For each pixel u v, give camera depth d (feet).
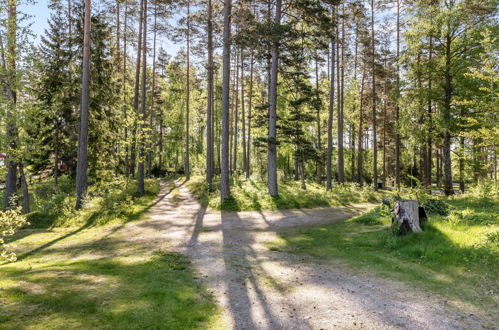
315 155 80.02
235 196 65.77
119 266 23.98
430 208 38.70
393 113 112.37
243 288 19.70
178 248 31.24
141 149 80.23
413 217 30.14
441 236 27.20
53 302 15.56
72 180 83.15
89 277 20.34
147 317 14.53
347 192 82.89
